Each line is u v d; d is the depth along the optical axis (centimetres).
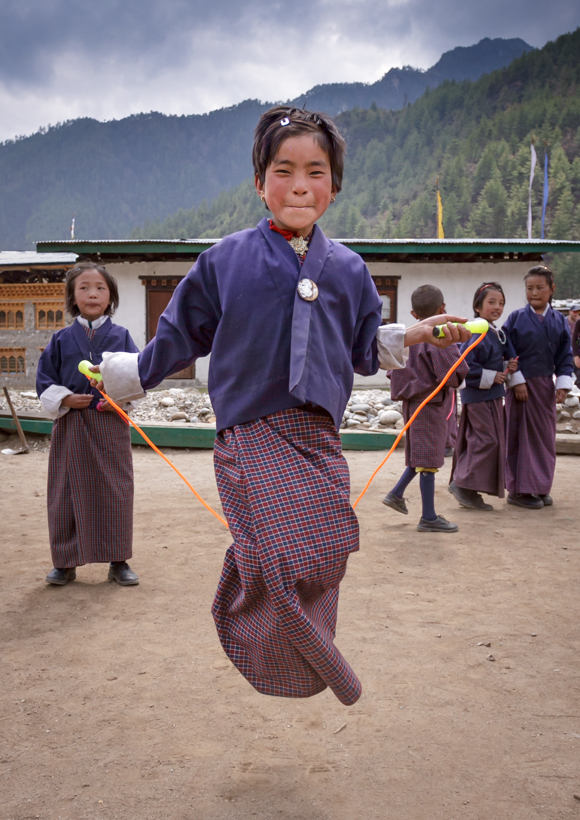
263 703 271
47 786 214
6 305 1438
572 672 295
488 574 434
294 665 184
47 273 1744
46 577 416
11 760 229
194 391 1475
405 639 331
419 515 599
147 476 778
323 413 192
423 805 204
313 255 192
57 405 397
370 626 348
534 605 378
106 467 410
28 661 309
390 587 409
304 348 183
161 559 470
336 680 174
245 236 199
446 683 286
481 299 603
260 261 191
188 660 310
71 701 271
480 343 591
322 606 191
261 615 182
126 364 209
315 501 179
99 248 1664
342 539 180
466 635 337
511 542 509
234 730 250
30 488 721
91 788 213
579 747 236
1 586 416
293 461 183
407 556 473
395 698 273
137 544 507
